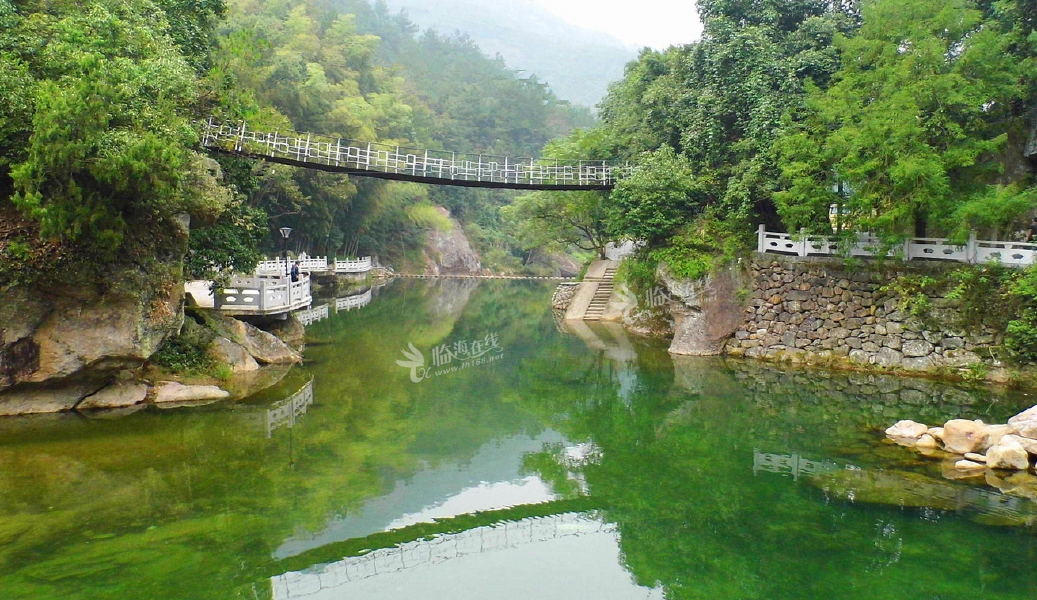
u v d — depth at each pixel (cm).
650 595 632
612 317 2828
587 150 2762
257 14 5184
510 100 8225
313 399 1370
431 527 801
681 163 2027
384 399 1419
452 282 5384
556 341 2289
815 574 666
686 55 2262
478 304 3603
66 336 1077
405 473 974
